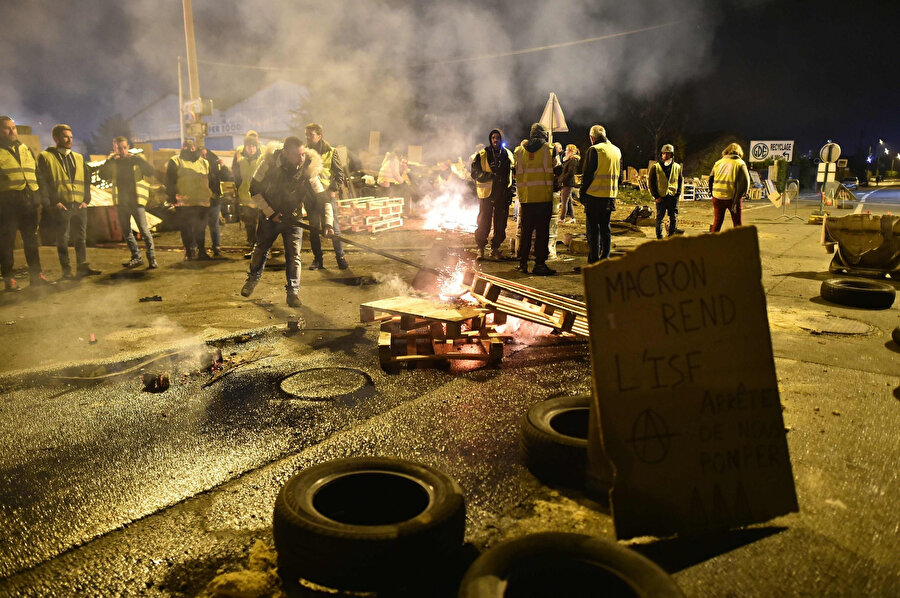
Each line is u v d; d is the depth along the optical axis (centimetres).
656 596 194
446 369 484
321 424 380
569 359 509
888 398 413
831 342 552
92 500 293
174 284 848
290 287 698
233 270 970
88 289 813
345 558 220
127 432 370
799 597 221
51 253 1201
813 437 351
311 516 232
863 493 290
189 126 1697
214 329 603
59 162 855
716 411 253
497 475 313
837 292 708
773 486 256
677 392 250
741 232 257
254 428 375
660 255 252
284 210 684
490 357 488
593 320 245
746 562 239
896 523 266
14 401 421
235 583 223
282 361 506
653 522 245
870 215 912
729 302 257
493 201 1037
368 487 277
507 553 209
